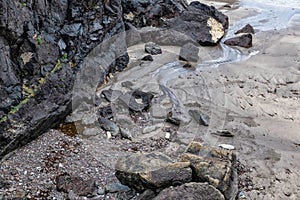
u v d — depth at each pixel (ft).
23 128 10.00
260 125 12.46
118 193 9.19
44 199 8.88
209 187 8.69
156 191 8.91
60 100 11.14
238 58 17.11
